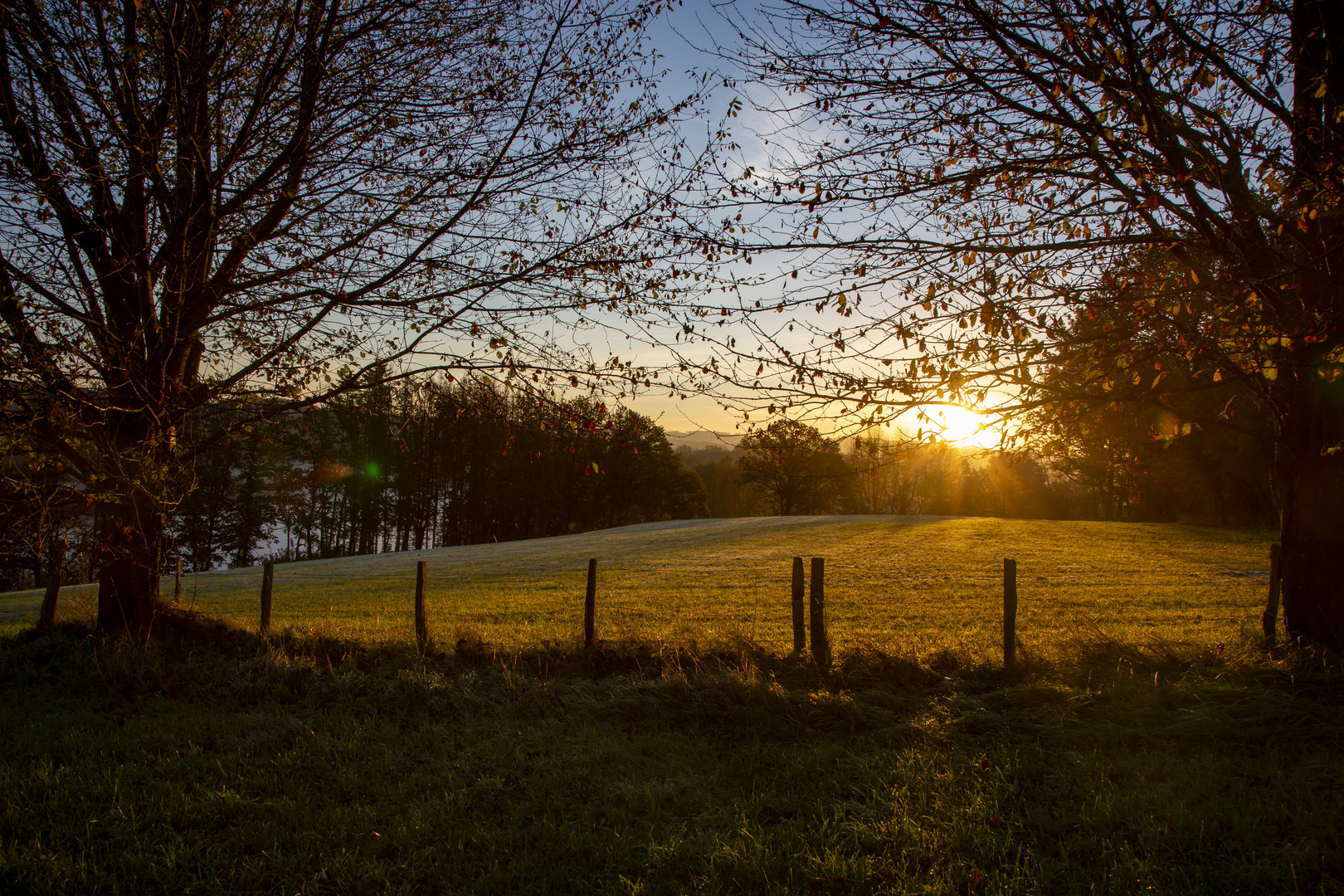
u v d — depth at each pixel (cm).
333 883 459
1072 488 6631
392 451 6081
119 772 603
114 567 977
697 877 450
